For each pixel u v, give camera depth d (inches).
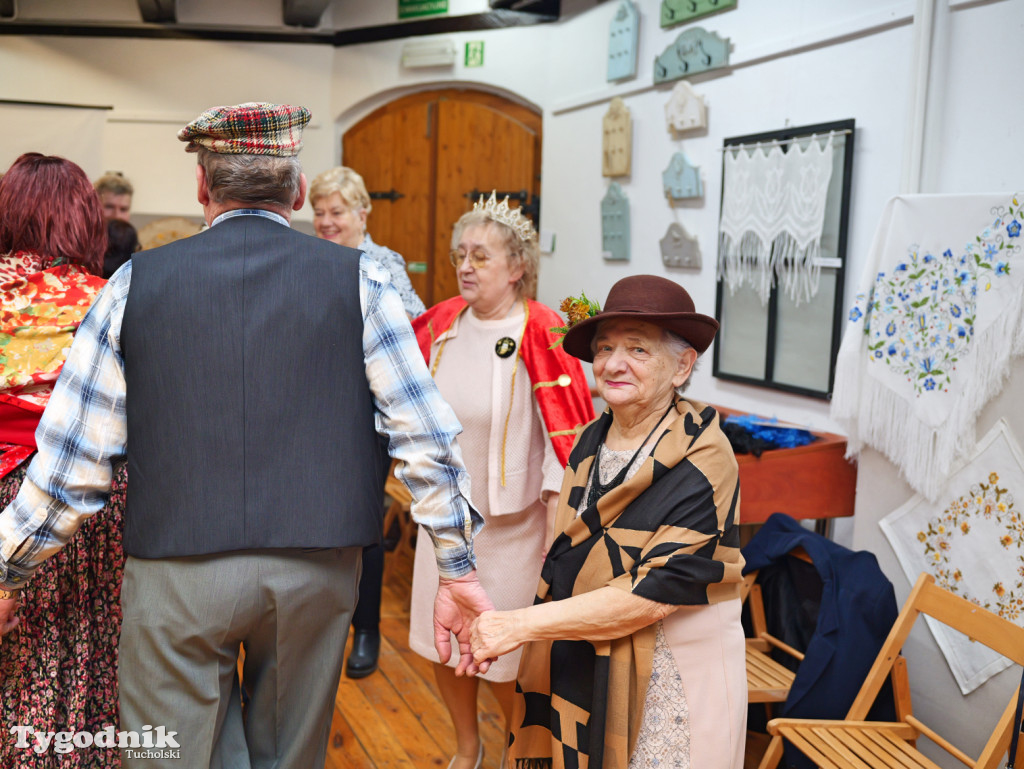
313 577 55.4
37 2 257.4
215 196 58.4
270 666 57.2
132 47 259.0
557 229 213.8
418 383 57.3
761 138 138.2
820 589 104.0
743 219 142.2
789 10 134.8
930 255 95.0
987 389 88.4
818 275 127.9
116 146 261.0
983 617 81.7
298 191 60.9
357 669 122.5
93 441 55.2
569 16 206.8
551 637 59.0
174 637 53.6
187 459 53.4
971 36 104.0
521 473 86.9
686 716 60.1
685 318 61.1
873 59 118.8
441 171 242.2
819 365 128.4
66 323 71.2
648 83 172.1
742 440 113.2
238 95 259.0
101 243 76.3
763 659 104.2
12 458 68.2
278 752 58.4
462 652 63.3
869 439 102.0
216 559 53.6
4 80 257.8
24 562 55.2
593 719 59.2
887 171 116.8
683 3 159.2
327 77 256.5
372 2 247.9
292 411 54.7
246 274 55.2
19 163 73.2
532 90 221.9
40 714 67.6
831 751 81.0
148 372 53.9
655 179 171.5
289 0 235.1
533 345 86.3
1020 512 85.4
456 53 233.1
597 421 69.2
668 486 60.2
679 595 58.0
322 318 55.8
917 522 97.3
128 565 55.7
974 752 89.6
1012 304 86.1
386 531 173.6
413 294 138.9
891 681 90.4
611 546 60.8
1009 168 99.6
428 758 102.8
